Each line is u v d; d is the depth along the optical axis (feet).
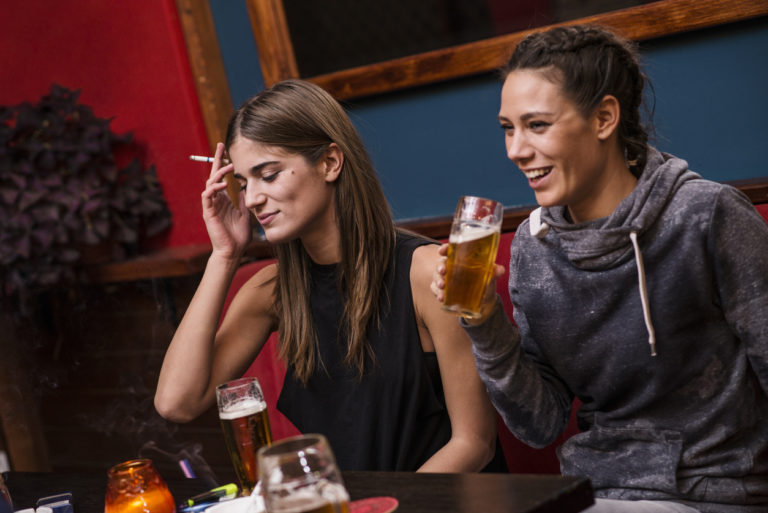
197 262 8.59
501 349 4.59
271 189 5.37
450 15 7.77
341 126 5.56
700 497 4.45
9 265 8.84
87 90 9.35
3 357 9.84
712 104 7.01
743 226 4.30
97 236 8.80
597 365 4.75
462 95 7.97
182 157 9.08
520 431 4.91
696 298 4.42
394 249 5.58
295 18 8.53
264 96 5.52
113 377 9.78
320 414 5.69
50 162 8.68
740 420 4.49
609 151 4.57
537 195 4.57
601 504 4.25
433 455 5.28
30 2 9.39
